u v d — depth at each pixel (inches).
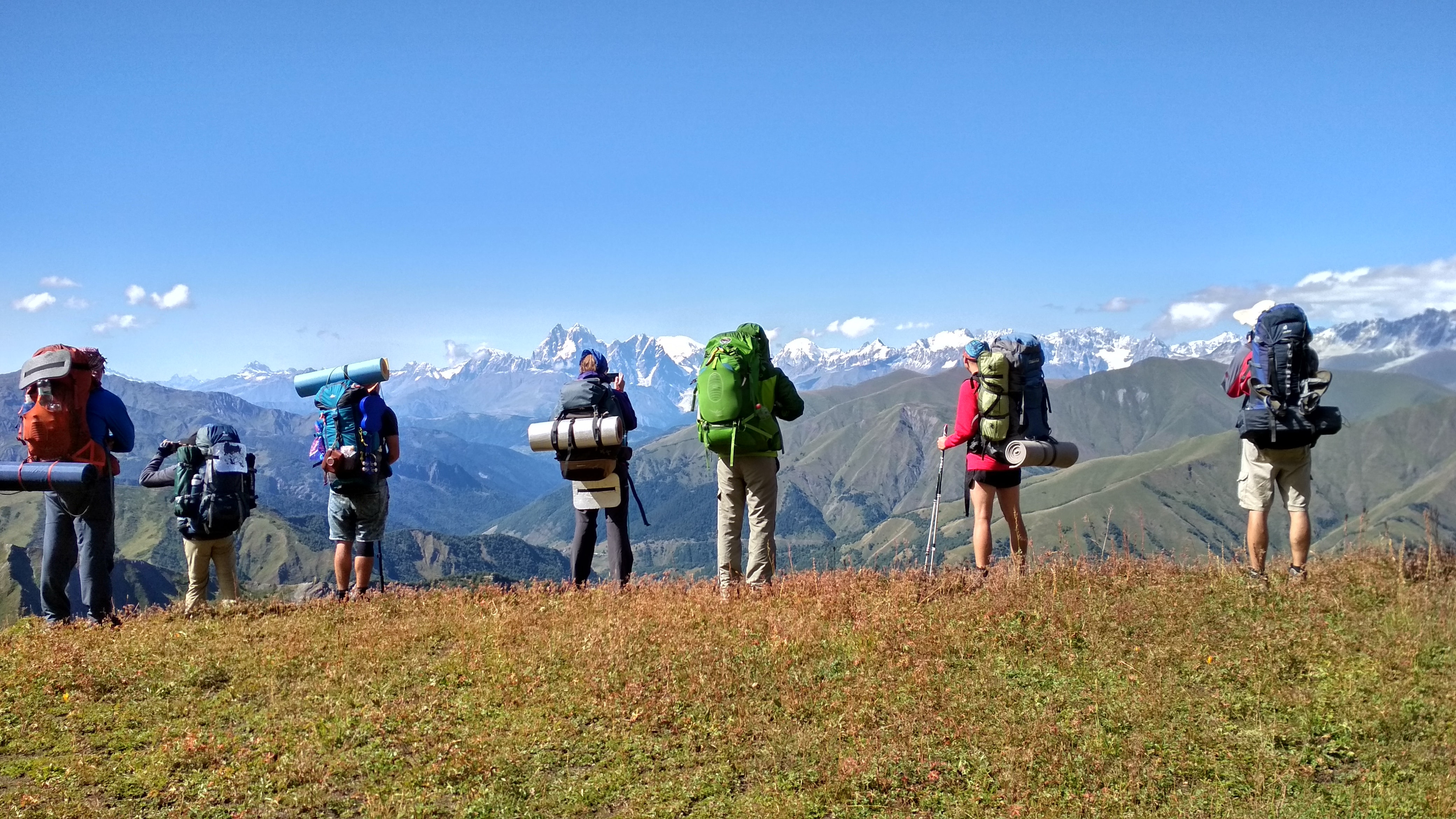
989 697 324.8
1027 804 260.8
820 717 317.4
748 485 455.8
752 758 295.7
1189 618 383.9
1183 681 332.2
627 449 485.4
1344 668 332.5
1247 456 439.5
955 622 389.4
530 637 399.2
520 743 302.7
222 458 492.1
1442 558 438.6
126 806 267.9
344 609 462.3
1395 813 250.5
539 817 261.9
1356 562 450.3
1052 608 396.2
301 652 389.4
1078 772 274.1
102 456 446.9
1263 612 390.3
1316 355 422.6
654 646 375.6
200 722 325.1
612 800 273.1
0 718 329.4
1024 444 429.1
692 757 294.7
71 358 442.3
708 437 442.9
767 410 450.9
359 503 492.4
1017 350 443.5
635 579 499.5
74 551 455.5
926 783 276.7
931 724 305.3
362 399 491.8
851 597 430.3
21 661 380.8
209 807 267.6
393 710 326.6
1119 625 378.6
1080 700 319.6
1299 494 429.7
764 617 407.2
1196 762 281.9
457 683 352.8
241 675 368.8
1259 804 259.4
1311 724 298.4
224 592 512.4
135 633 424.5
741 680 343.6
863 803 266.8
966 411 448.8
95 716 329.7
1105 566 463.8
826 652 367.6
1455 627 353.7
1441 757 273.3
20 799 269.7
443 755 294.8
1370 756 279.9
